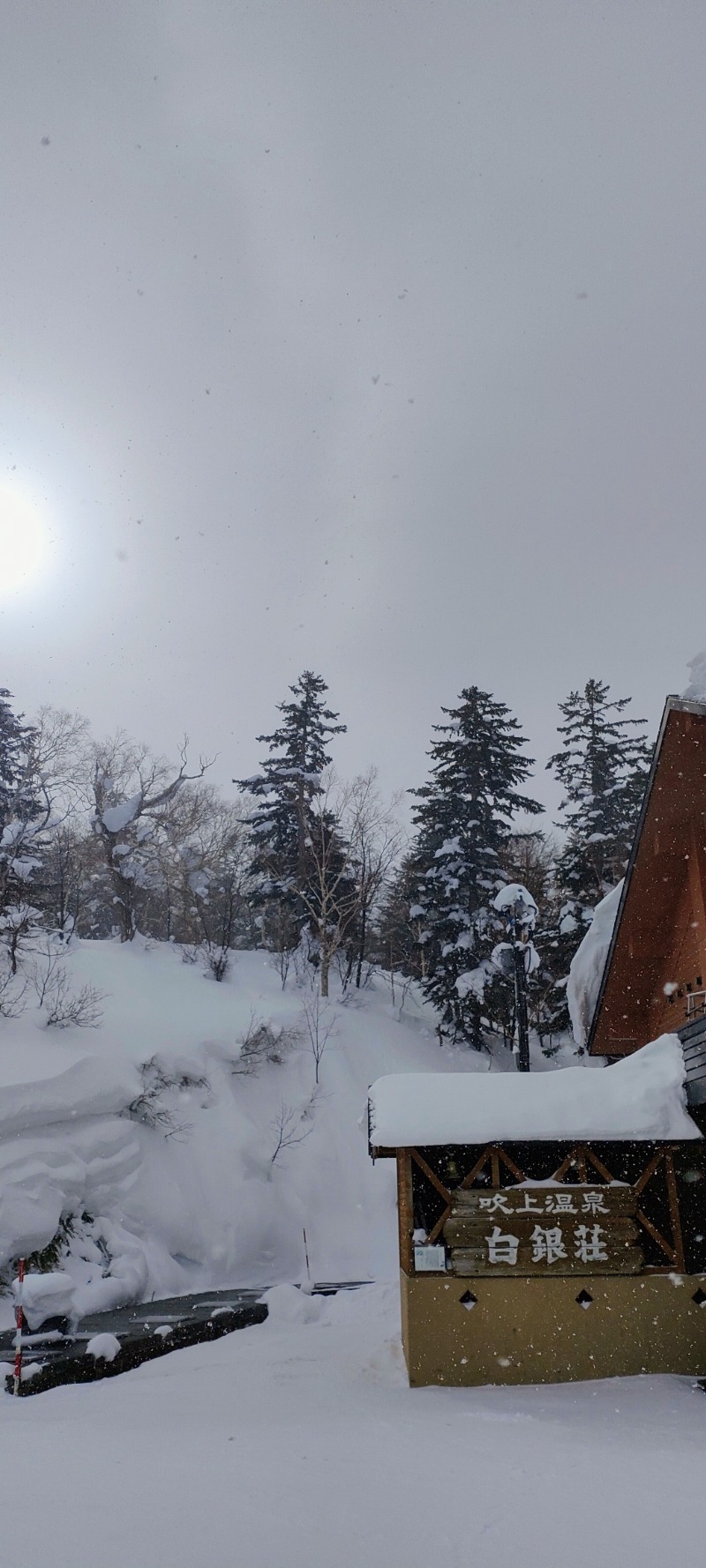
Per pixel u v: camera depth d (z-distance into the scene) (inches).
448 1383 486.3
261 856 1857.8
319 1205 1105.4
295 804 1847.9
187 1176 1017.5
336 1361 556.4
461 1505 248.2
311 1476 276.7
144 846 1868.8
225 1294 895.1
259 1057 1231.5
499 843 1758.1
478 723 1759.4
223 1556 196.5
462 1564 198.8
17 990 1146.0
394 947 2048.5
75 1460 302.0
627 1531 224.5
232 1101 1130.7
